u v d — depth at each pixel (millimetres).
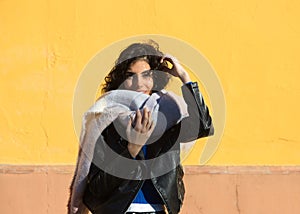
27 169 5945
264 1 6441
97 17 6195
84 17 6180
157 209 3891
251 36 6410
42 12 6137
